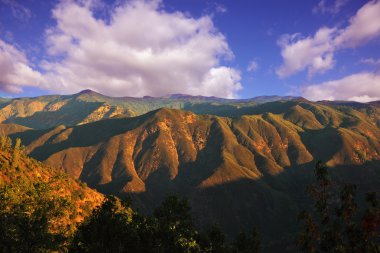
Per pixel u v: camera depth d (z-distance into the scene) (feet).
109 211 112.68
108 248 101.60
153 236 111.04
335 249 70.49
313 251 72.95
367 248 67.31
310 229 73.92
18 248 108.58
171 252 112.68
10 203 115.75
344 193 73.31
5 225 108.78
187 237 125.90
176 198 139.33
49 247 113.50
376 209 67.31
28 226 110.52
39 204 122.72
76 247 104.17
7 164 362.12
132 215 119.55
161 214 137.08
